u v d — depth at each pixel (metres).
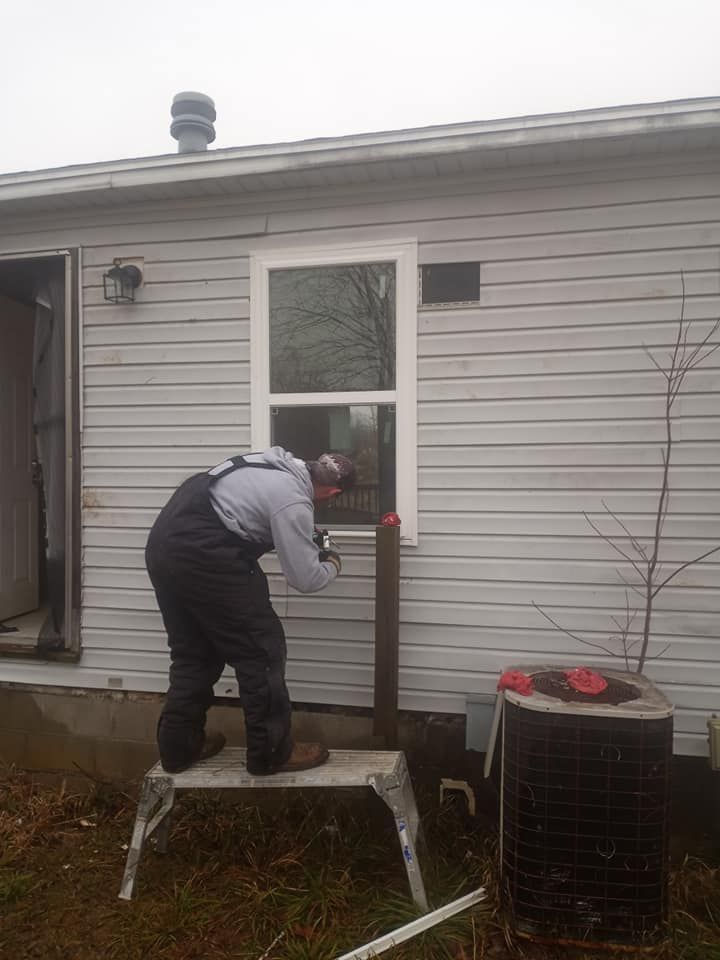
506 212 3.09
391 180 3.19
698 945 2.29
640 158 2.94
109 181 3.29
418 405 3.18
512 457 3.10
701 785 2.94
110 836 3.08
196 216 3.43
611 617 3.02
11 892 2.66
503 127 2.84
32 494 4.72
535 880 2.34
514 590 3.11
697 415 2.93
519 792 2.37
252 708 2.55
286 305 3.37
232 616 2.53
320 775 2.56
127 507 3.55
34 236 3.65
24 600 4.60
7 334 4.46
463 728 3.15
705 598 2.93
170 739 2.64
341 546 3.27
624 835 2.29
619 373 3.00
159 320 3.49
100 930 2.50
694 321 2.93
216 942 2.42
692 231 2.92
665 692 2.97
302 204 3.30
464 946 2.34
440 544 3.17
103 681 3.59
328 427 3.33
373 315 3.27
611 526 3.01
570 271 3.03
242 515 2.55
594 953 2.31
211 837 2.96
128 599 3.56
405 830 2.51
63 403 3.75
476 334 3.12
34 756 3.68
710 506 2.92
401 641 3.21
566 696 2.42
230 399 3.42
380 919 2.46
